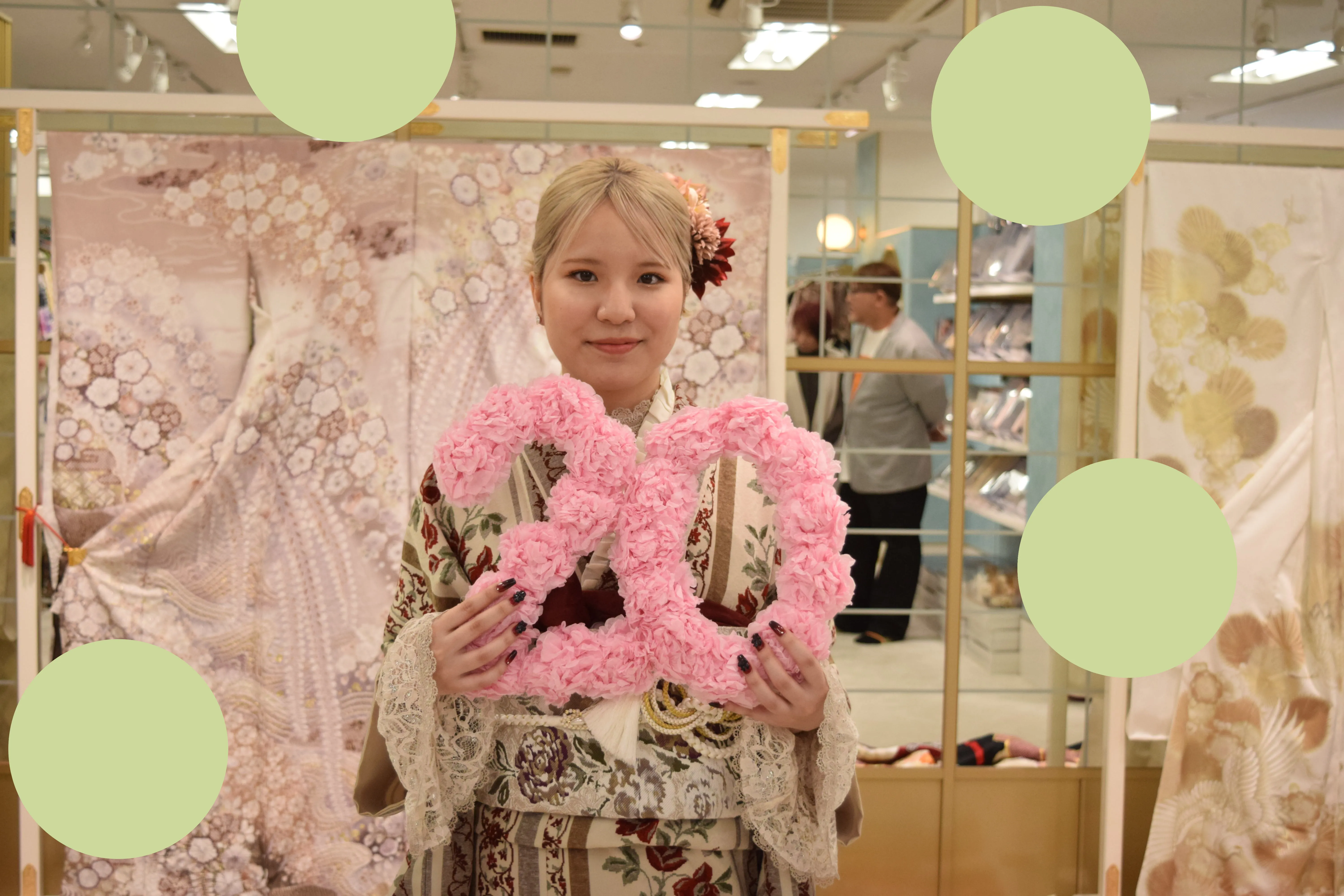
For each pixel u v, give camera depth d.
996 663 2.53
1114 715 2.35
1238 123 2.76
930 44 2.49
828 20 2.46
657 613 0.87
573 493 0.90
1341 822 2.32
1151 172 2.30
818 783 0.94
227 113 2.16
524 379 2.24
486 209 2.23
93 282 2.19
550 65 2.44
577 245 0.91
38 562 2.20
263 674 2.22
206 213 2.20
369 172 2.21
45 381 2.25
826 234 2.41
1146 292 2.32
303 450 2.22
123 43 2.45
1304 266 2.33
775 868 0.98
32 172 2.14
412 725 0.89
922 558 2.51
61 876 2.30
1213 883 2.34
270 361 2.21
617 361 0.94
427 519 1.01
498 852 0.97
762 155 2.28
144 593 2.21
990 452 2.52
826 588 0.87
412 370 2.21
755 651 0.87
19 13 2.37
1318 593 2.33
